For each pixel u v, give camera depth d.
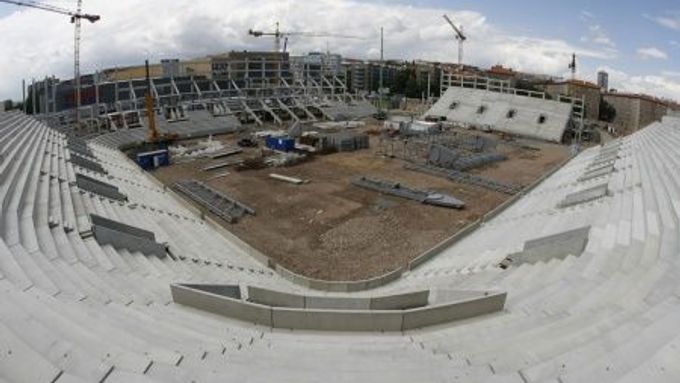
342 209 43.06
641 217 25.36
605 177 40.47
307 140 68.94
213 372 11.34
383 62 183.62
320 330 16.84
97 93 80.31
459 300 18.56
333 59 158.00
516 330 15.36
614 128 96.75
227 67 101.31
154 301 18.50
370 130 83.69
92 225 25.33
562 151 71.94
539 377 10.80
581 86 128.12
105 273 20.83
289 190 48.59
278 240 36.22
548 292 18.73
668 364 10.27
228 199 44.28
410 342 15.55
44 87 78.50
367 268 31.73
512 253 26.97
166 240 29.89
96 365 10.35
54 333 11.73
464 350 13.91
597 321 14.56
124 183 43.81
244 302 17.17
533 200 42.75
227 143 71.00
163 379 10.52
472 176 54.19
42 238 22.36
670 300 14.34
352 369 12.54
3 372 9.54
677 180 31.50
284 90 104.50
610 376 10.45
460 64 163.75
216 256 30.17
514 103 91.88
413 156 63.56
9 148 36.94
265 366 12.58
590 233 24.78
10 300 13.10
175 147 67.94
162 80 90.50
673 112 74.44
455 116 94.00
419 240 36.31
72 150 49.25
